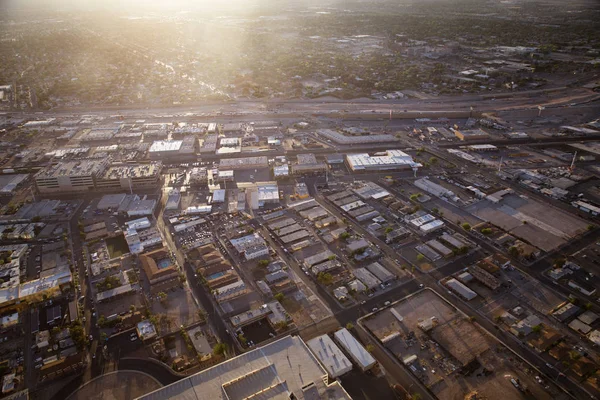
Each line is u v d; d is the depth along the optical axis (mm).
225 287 190625
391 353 160375
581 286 191500
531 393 143375
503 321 174000
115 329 172000
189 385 128375
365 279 197000
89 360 158625
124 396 144625
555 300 185125
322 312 180750
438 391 145125
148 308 182375
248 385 127500
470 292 187125
